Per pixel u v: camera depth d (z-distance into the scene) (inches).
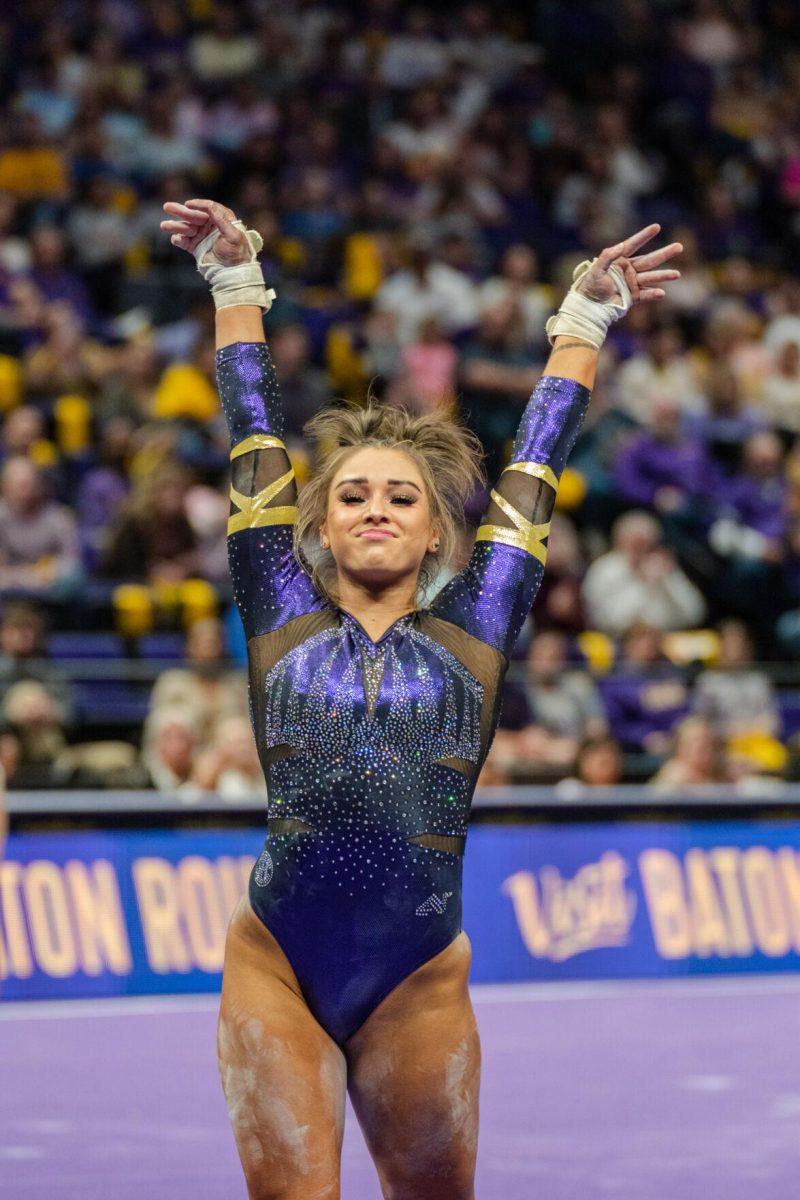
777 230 1485.0
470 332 1122.0
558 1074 543.2
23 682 804.0
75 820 698.8
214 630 823.7
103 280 1141.1
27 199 1159.6
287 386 1016.2
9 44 1280.8
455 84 1395.2
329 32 1362.0
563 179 1370.6
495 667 287.7
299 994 272.2
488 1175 415.8
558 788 794.8
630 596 977.5
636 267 316.5
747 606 1058.7
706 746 829.8
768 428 1199.6
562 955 749.3
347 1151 451.5
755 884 791.1
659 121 1485.0
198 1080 529.0
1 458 976.3
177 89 1270.9
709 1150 443.8
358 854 269.6
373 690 275.6
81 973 686.5
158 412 1022.4
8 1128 462.9
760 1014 667.4
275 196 1216.2
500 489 301.0
